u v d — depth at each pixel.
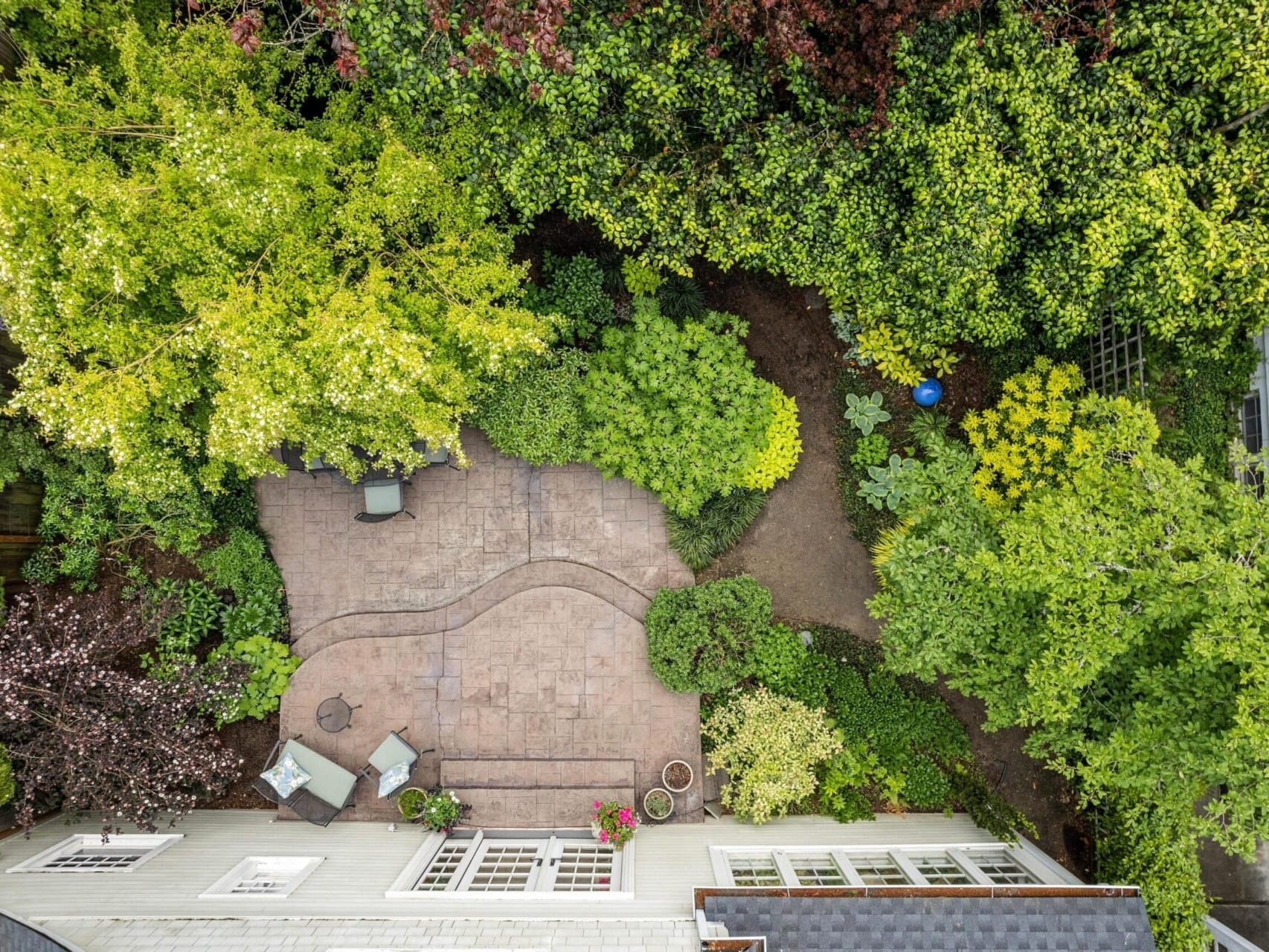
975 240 8.63
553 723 12.60
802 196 9.30
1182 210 8.38
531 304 12.12
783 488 13.02
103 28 9.27
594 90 8.43
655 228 9.77
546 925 9.21
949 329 10.20
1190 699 8.59
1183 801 8.79
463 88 8.62
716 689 11.96
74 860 10.83
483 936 8.99
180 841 11.40
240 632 12.42
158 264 8.70
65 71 9.41
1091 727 9.83
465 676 12.70
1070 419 11.30
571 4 7.96
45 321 8.42
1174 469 8.47
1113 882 11.48
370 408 9.21
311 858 11.11
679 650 11.79
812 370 12.95
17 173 7.88
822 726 11.90
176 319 9.41
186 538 11.90
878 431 13.02
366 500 11.98
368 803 12.44
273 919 9.23
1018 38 8.10
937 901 9.39
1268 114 8.35
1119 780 9.01
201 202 8.57
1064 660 8.70
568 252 12.70
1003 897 9.41
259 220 8.40
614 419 11.60
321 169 8.97
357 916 9.32
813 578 12.99
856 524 12.86
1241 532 7.88
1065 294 9.34
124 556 12.31
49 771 10.23
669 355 11.31
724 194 9.66
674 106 8.92
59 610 10.85
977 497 11.30
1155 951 9.43
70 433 8.28
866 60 8.31
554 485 12.98
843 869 10.74
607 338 11.71
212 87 9.22
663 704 12.59
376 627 12.79
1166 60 8.07
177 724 10.98
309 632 12.78
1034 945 9.20
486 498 12.98
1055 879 10.20
